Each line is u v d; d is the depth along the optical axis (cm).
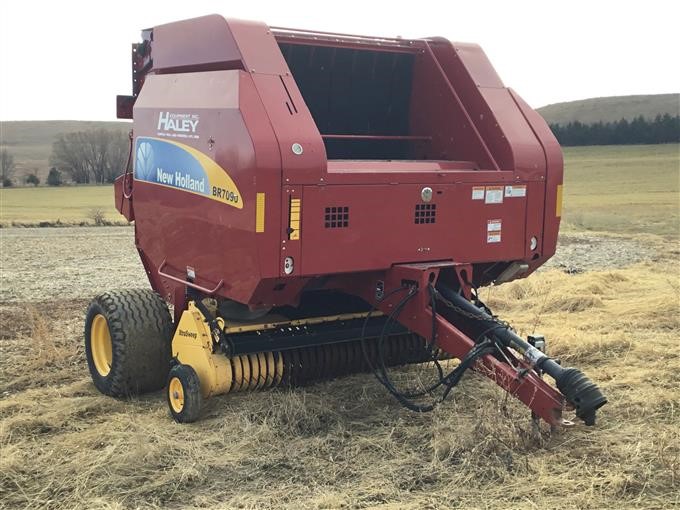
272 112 498
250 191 485
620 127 8019
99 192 6044
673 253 1870
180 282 587
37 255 1947
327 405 574
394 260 542
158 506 425
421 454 486
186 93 567
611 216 3266
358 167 544
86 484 453
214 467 474
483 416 510
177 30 605
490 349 503
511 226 601
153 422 555
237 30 531
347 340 581
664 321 882
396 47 652
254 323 562
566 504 412
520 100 633
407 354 662
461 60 634
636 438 498
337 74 664
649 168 6259
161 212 610
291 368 588
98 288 1302
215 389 548
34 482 460
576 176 5941
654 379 641
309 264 503
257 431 519
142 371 614
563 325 875
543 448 482
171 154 587
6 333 903
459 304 538
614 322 891
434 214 557
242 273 506
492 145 609
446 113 644
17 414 583
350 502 420
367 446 502
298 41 603
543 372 484
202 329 555
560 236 2481
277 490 440
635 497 421
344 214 514
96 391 654
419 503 417
